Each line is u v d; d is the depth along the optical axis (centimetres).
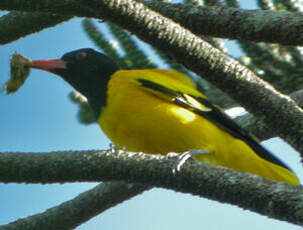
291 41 877
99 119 1195
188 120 1125
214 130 1136
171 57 886
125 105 1146
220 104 1156
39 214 1020
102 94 1200
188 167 756
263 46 1066
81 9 988
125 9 879
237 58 1080
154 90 1145
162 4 973
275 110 829
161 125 1124
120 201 1045
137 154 793
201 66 862
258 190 701
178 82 1175
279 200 681
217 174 737
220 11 929
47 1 1002
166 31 868
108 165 790
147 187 1033
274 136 1140
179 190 766
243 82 847
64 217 1018
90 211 1034
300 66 1048
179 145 1124
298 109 827
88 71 1293
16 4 1002
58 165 808
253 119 1138
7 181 830
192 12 947
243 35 910
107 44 1138
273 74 1058
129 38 1144
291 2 1111
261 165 1124
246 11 916
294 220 673
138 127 1134
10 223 1013
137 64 1149
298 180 1135
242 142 1141
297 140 816
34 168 811
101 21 1012
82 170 798
